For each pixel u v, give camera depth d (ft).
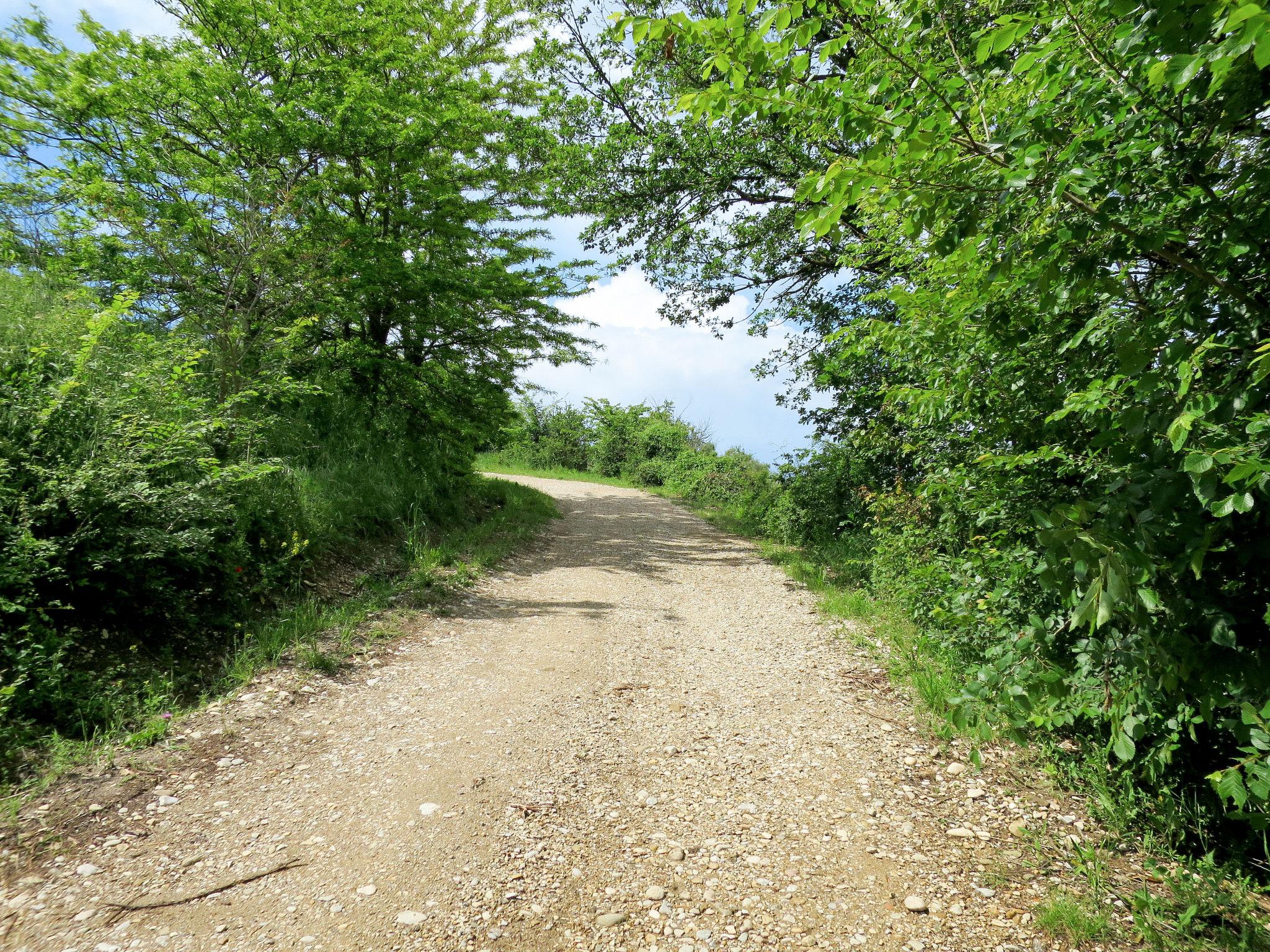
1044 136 7.68
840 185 7.40
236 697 15.87
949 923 9.22
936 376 13.43
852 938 8.98
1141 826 11.41
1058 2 7.26
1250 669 8.02
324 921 9.20
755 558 37.86
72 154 34.32
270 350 29.30
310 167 36.83
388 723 15.48
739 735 15.38
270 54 35.22
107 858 10.28
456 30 46.14
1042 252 7.93
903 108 8.20
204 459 19.07
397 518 31.12
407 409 40.96
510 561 33.14
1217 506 7.04
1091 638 9.10
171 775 12.65
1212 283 7.54
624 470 99.35
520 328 45.70
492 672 18.88
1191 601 8.29
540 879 10.23
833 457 36.37
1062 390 11.01
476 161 44.52
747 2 7.50
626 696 17.62
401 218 38.99
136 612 16.76
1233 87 7.00
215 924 9.07
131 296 17.97
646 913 9.52
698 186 37.40
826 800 12.53
